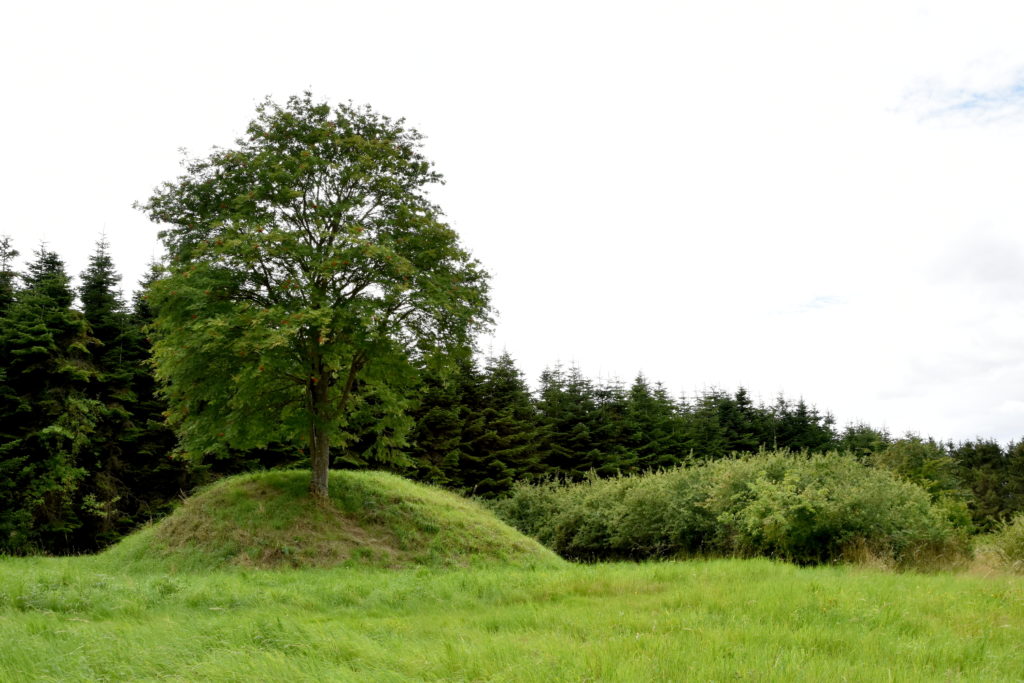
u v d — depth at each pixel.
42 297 29.03
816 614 8.24
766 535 16.92
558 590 10.95
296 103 19.67
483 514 22.44
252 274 18.00
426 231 18.89
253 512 18.12
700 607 8.84
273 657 6.26
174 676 5.86
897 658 6.17
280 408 19.34
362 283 18.47
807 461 19.64
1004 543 15.27
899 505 16.27
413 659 6.27
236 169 18.48
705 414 60.25
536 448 47.16
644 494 24.58
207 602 9.97
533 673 5.59
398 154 19.58
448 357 19.75
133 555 17.62
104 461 30.09
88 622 8.21
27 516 24.94
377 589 11.48
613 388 53.91
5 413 26.50
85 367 29.25
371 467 37.50
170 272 17.81
